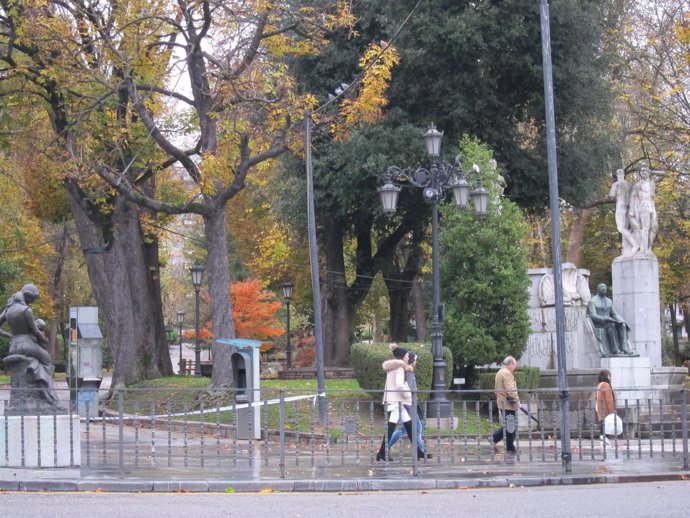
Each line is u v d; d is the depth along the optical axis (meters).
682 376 42.91
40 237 76.06
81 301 86.81
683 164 62.62
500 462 24.75
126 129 38.31
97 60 39.00
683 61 57.97
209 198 39.38
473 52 51.00
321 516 16.19
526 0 50.09
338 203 55.25
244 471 22.86
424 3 50.38
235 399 24.31
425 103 52.84
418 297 75.88
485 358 39.38
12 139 44.94
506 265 39.75
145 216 49.28
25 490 20.22
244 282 74.88
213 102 38.81
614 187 46.09
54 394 24.11
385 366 24.52
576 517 15.97
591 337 42.97
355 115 38.38
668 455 26.39
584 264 78.00
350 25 40.88
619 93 60.41
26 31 38.06
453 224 40.56
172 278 118.00
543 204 56.88
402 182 51.41
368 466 23.81
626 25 60.84
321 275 72.31
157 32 38.97
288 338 67.62
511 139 54.00
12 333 24.27
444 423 30.11
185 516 16.08
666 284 71.62
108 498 18.81
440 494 19.70
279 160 58.19
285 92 39.47
